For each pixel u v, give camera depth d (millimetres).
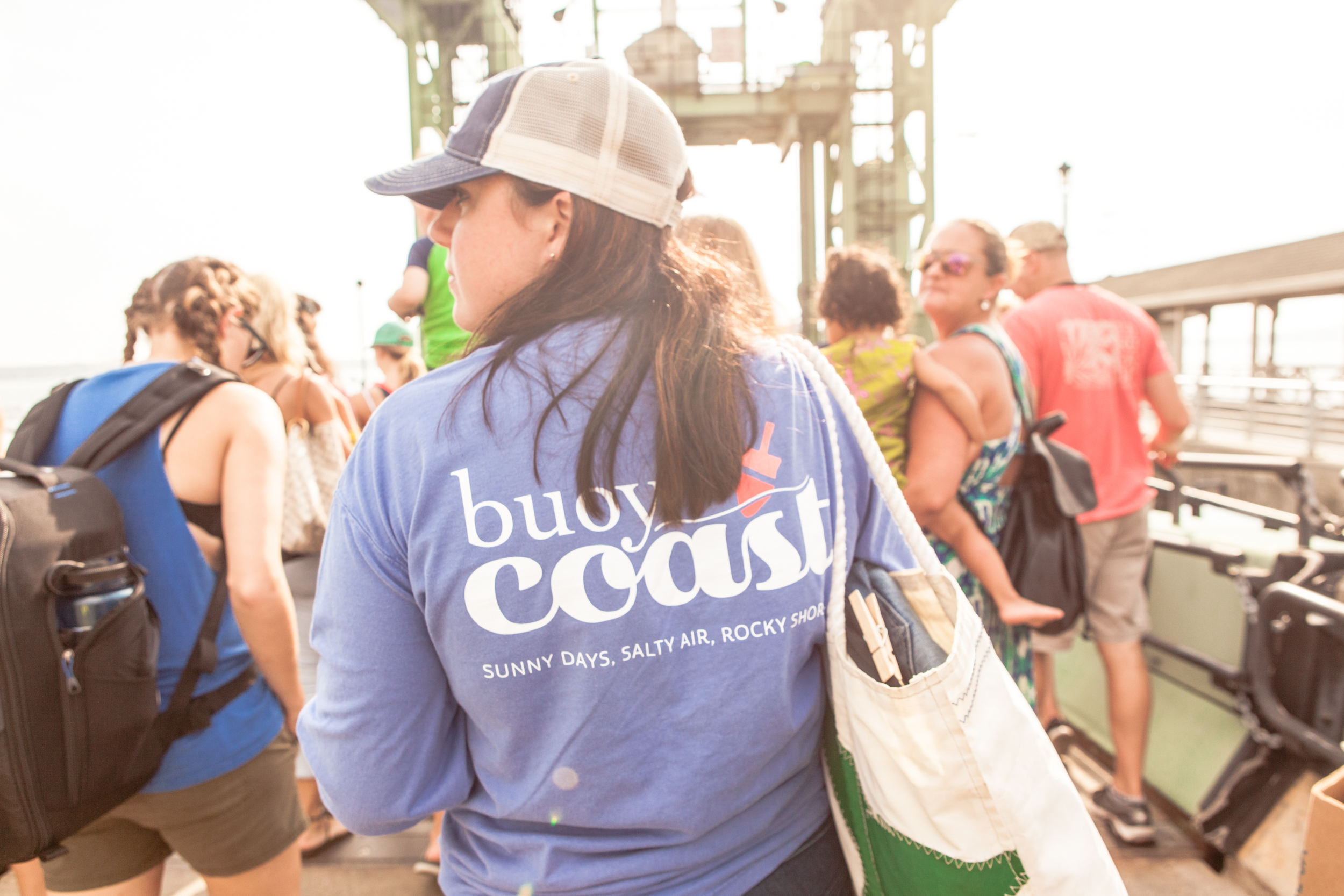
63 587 1008
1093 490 1810
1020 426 1807
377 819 666
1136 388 2393
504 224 691
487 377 625
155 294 1379
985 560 1713
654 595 615
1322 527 2129
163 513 1201
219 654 1265
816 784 796
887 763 672
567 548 602
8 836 993
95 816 1079
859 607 692
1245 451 12312
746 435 663
